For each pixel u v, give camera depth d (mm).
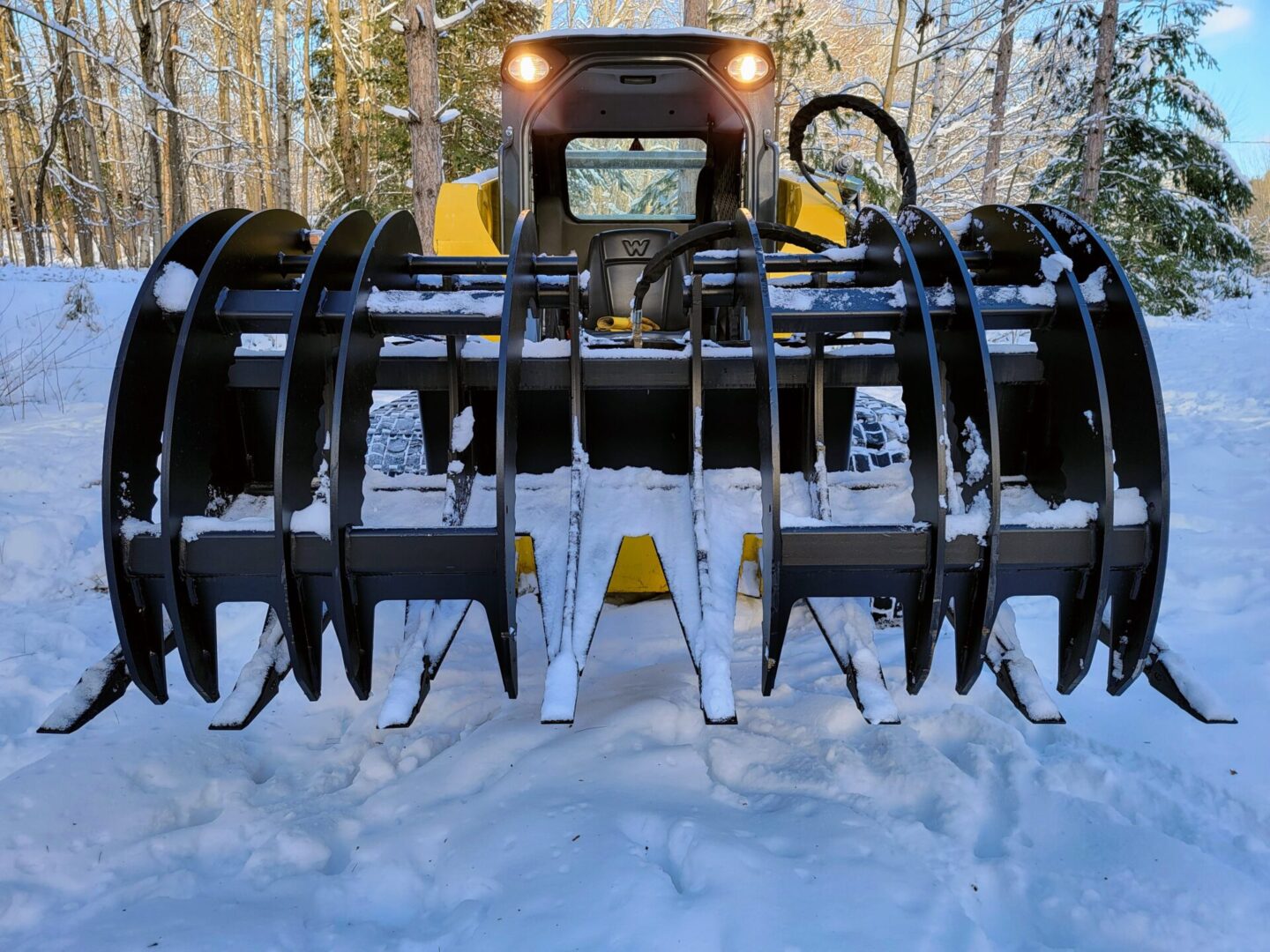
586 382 2357
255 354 2303
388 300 2096
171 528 1896
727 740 2209
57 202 30219
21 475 4859
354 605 1934
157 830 2018
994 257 2480
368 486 2520
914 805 1990
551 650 2016
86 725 2479
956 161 18922
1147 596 1973
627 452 2697
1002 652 2264
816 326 2105
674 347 2875
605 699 2455
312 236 2611
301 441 1994
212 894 1752
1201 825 1937
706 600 2133
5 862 1848
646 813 1862
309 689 1979
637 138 4430
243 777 2209
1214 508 4258
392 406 3812
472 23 19562
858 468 3213
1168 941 1593
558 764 2080
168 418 1899
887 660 2732
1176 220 16172
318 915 1688
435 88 11492
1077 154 16656
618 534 2293
